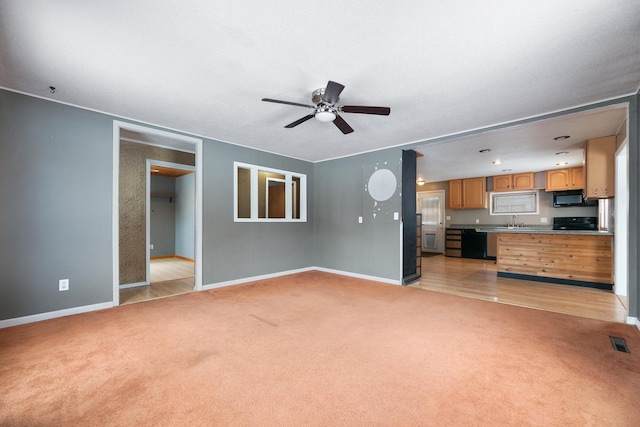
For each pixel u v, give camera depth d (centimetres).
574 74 228
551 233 452
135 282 431
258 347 228
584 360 208
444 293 393
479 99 275
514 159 531
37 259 280
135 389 172
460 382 181
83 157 305
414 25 170
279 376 188
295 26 171
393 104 286
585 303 346
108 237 322
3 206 263
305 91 259
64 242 295
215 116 325
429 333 257
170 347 227
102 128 316
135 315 299
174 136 374
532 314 307
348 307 330
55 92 267
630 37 180
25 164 273
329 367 199
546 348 227
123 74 231
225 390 172
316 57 205
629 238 272
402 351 222
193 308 324
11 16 162
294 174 536
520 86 249
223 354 216
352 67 218
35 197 279
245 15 162
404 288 421
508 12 159
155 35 181
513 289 414
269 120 338
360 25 171
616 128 349
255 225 470
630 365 201
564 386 176
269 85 248
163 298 363
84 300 307
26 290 274
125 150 427
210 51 198
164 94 268
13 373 188
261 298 365
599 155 386
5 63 215
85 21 167
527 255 475
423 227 846
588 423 145
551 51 196
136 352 218
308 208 561
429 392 171
